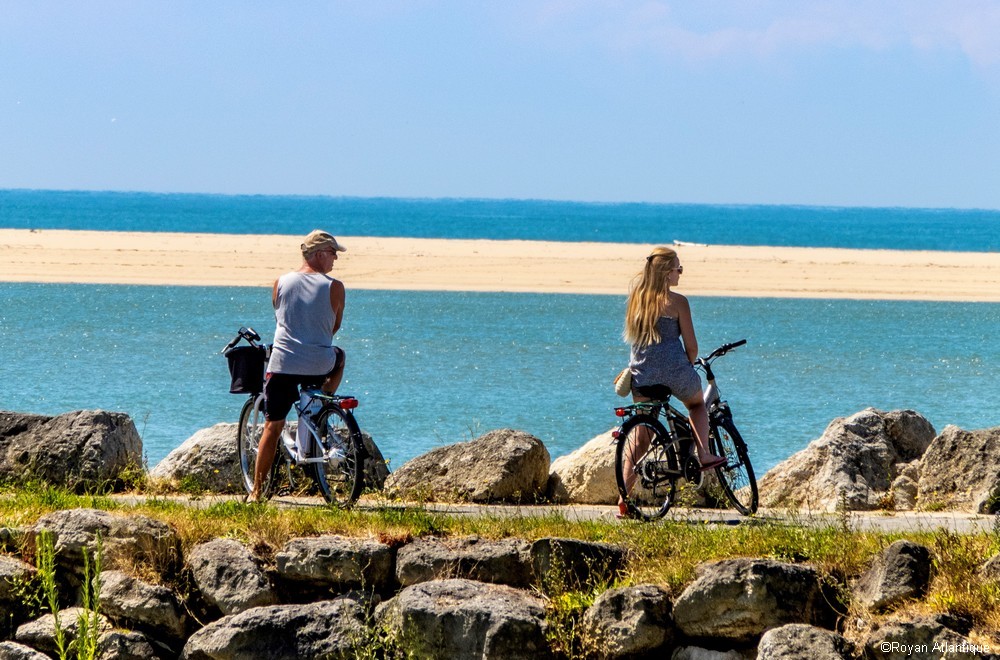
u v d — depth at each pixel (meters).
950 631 21.30
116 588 24.75
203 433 36.03
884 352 99.25
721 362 91.88
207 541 26.00
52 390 71.19
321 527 26.61
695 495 33.06
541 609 23.95
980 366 91.25
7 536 26.14
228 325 110.06
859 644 21.98
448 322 116.25
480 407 67.94
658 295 31.92
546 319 120.50
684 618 23.14
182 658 24.23
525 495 34.00
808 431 61.69
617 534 26.27
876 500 33.53
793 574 22.94
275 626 23.95
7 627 24.97
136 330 104.69
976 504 31.58
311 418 31.91
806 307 139.50
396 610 24.12
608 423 63.31
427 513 28.73
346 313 123.06
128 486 34.16
